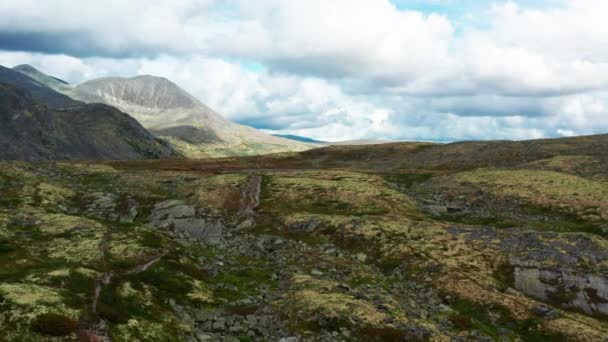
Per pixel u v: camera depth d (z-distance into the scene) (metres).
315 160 145.38
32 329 25.75
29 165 95.06
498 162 114.31
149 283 40.25
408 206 74.50
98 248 46.97
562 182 78.25
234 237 61.50
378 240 55.88
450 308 40.16
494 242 52.47
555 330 35.91
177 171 105.50
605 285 42.78
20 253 43.25
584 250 48.09
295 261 51.31
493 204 74.12
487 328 36.78
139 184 86.12
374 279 46.31
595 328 36.97
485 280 45.06
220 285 44.03
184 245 56.66
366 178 94.38
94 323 28.31
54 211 65.62
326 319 34.09
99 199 73.50
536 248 49.56
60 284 34.16
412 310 38.34
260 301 39.78
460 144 143.12
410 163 127.75
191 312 36.50
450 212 73.31
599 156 100.62
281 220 65.44
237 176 92.88
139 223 66.12
